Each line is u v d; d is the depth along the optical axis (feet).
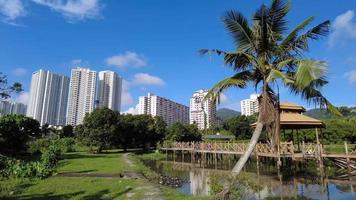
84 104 350.23
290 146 92.17
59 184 55.21
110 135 179.11
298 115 105.60
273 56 45.91
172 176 94.48
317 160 90.84
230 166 126.62
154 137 229.45
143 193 45.98
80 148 216.74
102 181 59.21
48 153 88.17
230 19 45.06
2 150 121.29
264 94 44.39
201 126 361.51
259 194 58.18
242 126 266.98
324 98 46.11
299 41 44.65
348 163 84.12
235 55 45.37
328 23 43.14
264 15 43.83
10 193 46.01
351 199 55.93
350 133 166.50
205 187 71.20
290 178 81.71
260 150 93.50
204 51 45.39
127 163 105.50
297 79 38.78
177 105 401.70
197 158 160.04
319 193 61.67
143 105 366.22
